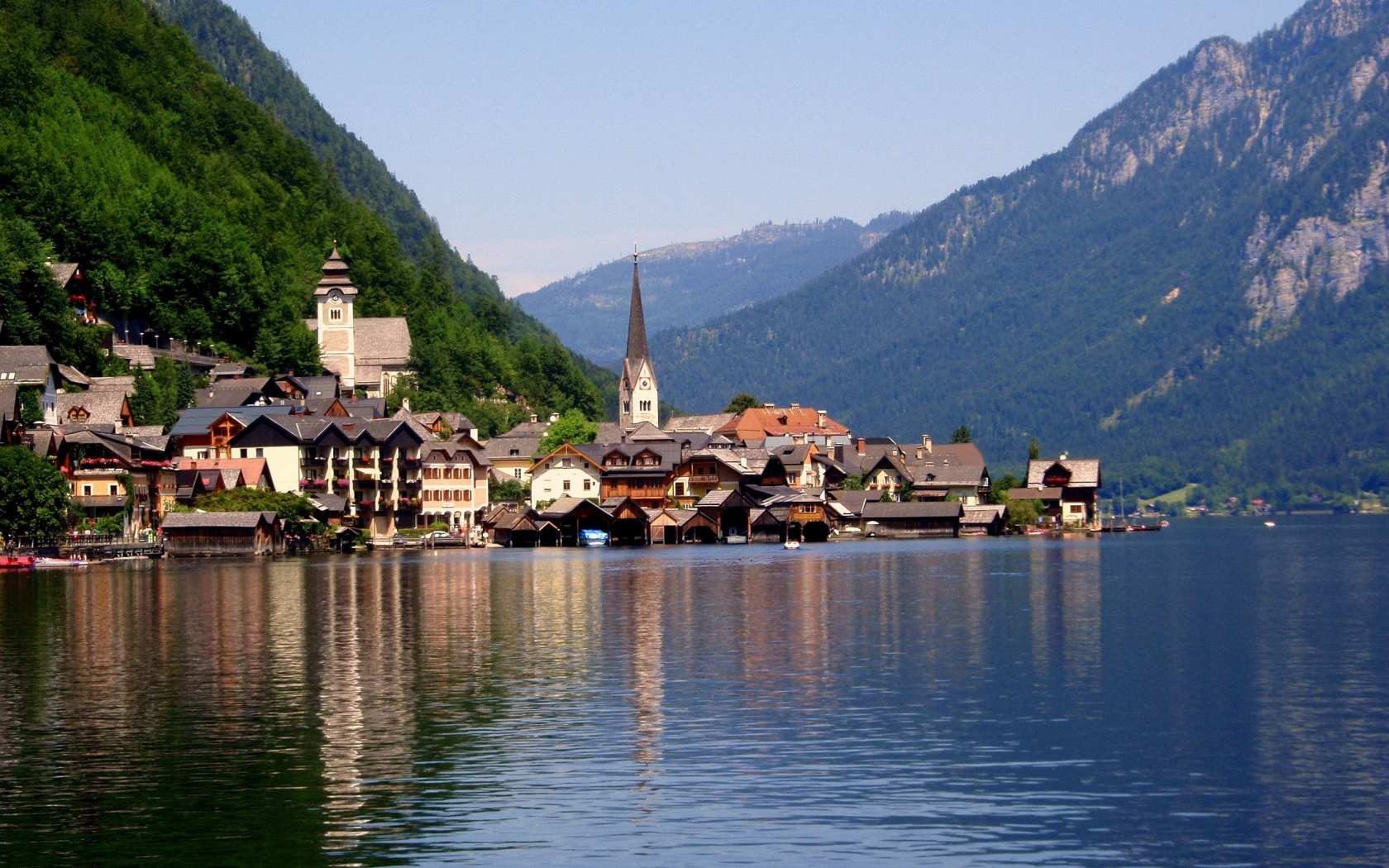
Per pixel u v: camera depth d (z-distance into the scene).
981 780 50.88
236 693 67.19
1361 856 43.06
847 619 96.44
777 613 101.00
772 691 67.25
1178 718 61.09
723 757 54.00
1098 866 42.34
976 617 98.12
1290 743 56.34
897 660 77.00
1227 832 45.19
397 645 83.56
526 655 79.19
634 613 100.56
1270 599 113.31
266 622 95.88
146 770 52.47
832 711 62.44
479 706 63.66
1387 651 80.69
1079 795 49.09
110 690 68.00
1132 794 49.31
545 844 44.16
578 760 53.66
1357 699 65.44
